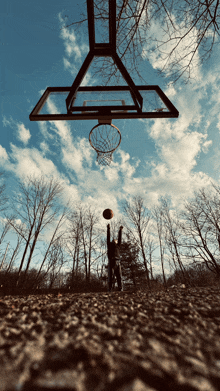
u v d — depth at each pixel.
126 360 1.34
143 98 3.75
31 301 3.09
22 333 1.77
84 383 1.12
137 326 1.99
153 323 2.07
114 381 1.14
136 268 21.39
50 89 3.96
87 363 1.31
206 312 2.40
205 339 1.72
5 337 1.68
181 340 1.69
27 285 17.12
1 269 27.48
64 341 1.60
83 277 23.56
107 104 3.55
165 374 1.21
